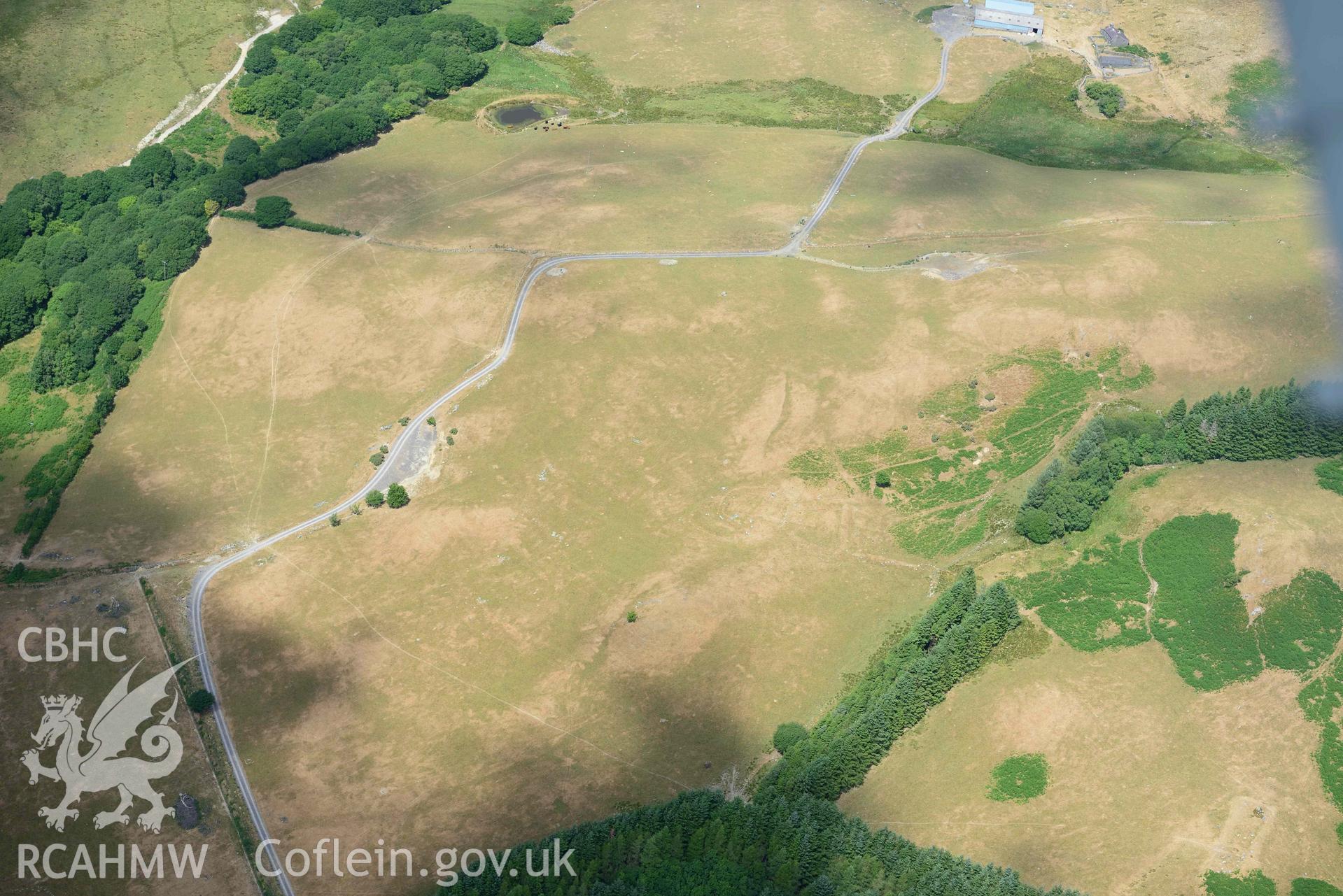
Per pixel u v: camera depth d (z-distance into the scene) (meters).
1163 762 170.00
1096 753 171.50
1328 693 175.75
